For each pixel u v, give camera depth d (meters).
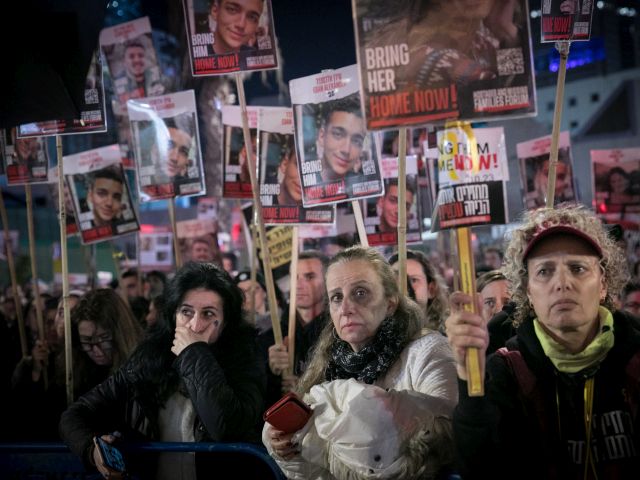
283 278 5.80
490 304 3.89
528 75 2.32
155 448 3.04
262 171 4.14
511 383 2.13
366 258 2.70
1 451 3.50
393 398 2.39
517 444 2.12
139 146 4.60
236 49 3.69
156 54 5.45
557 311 2.03
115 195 4.89
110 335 3.87
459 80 2.32
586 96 37.59
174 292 3.23
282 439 2.50
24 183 4.62
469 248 2.03
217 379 2.96
